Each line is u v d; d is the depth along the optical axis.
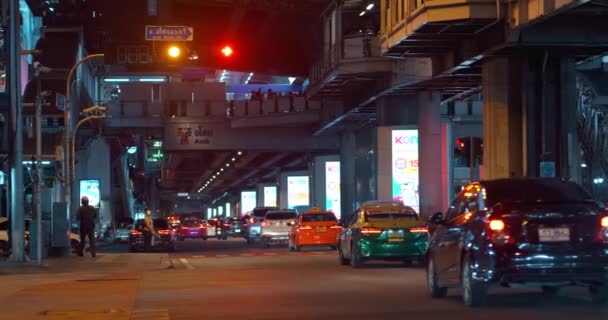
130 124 84.44
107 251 58.94
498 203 15.81
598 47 42.47
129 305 18.23
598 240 15.44
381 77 60.62
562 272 15.34
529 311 15.62
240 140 84.56
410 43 45.84
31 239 35.84
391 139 62.53
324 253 44.47
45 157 66.44
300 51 84.50
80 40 77.81
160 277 27.27
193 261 38.59
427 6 39.66
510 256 15.39
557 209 15.49
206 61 84.56
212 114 84.19
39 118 35.38
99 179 95.62
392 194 62.69
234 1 71.56
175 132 84.06
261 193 138.88
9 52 34.19
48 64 73.62
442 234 18.03
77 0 80.88
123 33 77.25
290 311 16.52
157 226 55.41
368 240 29.80
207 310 16.98
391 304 17.45
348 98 71.44
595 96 64.88
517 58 43.44
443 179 64.75
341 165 83.00
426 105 60.00
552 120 43.72
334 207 91.25
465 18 38.91
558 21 40.12
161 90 86.00
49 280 26.88
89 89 87.19
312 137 86.50
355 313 15.95
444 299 18.34
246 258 40.38
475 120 75.31
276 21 76.88
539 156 43.34
